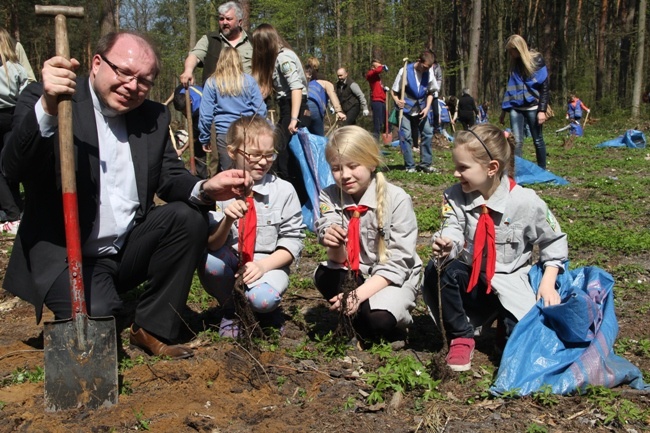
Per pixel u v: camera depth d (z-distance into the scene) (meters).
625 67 40.00
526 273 4.01
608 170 13.80
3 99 7.22
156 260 3.84
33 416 3.17
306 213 7.54
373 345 4.02
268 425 3.10
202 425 3.06
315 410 3.25
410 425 3.11
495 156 3.76
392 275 4.04
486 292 3.92
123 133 3.79
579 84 36.91
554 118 31.81
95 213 3.66
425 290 3.97
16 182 3.58
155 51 3.58
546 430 3.01
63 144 3.19
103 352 3.26
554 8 37.56
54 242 3.64
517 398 3.37
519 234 3.90
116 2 30.62
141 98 3.56
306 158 7.38
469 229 3.95
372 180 4.12
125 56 3.46
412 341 4.30
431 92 12.20
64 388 3.23
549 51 36.28
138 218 3.84
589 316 3.52
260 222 4.30
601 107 34.53
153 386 3.54
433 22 39.56
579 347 3.61
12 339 4.42
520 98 10.67
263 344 4.06
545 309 3.64
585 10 47.22
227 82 6.67
